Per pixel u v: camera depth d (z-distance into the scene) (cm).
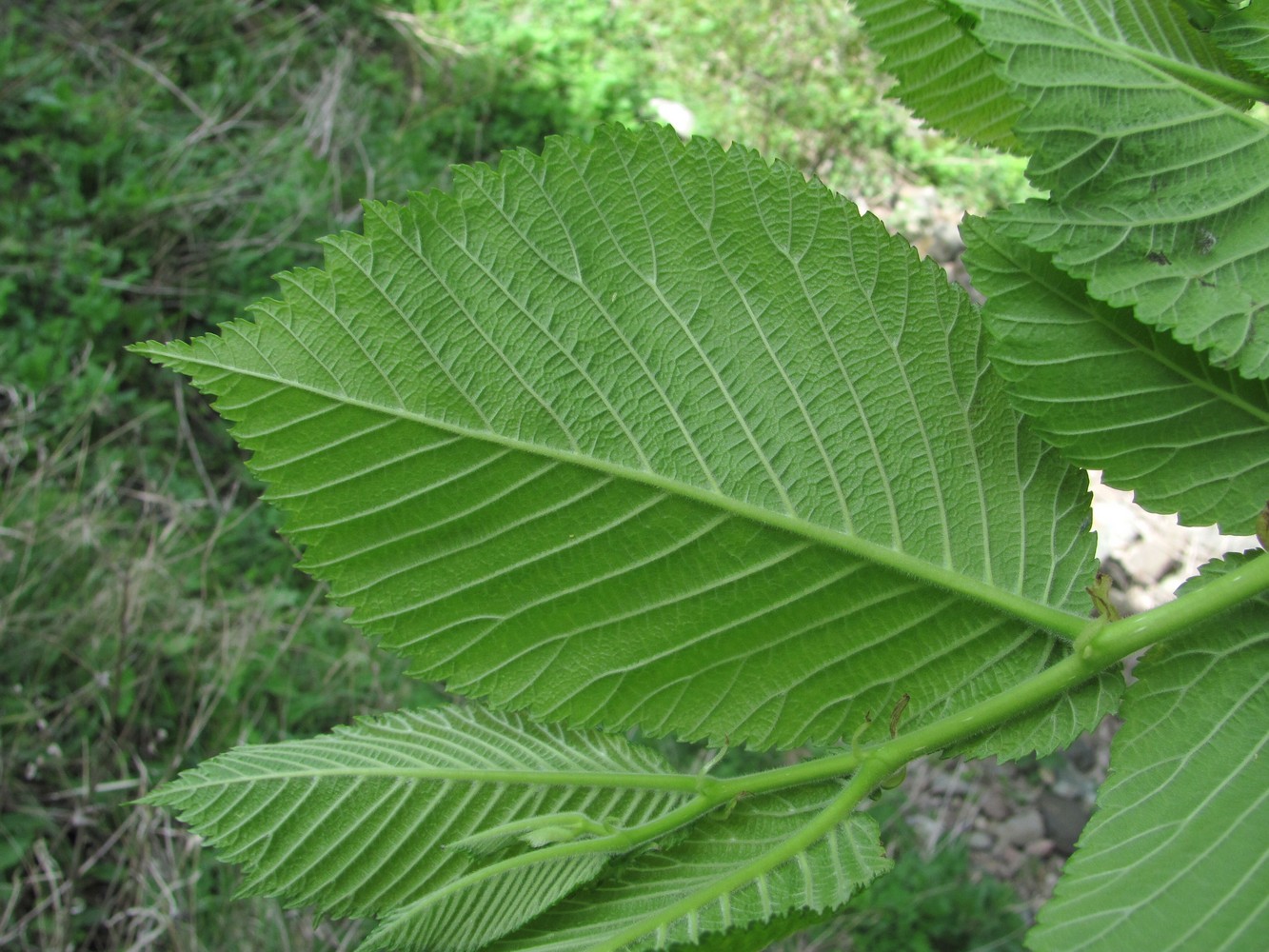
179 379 77
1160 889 21
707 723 23
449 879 23
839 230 23
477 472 23
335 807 23
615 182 22
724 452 23
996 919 71
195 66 94
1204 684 22
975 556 23
